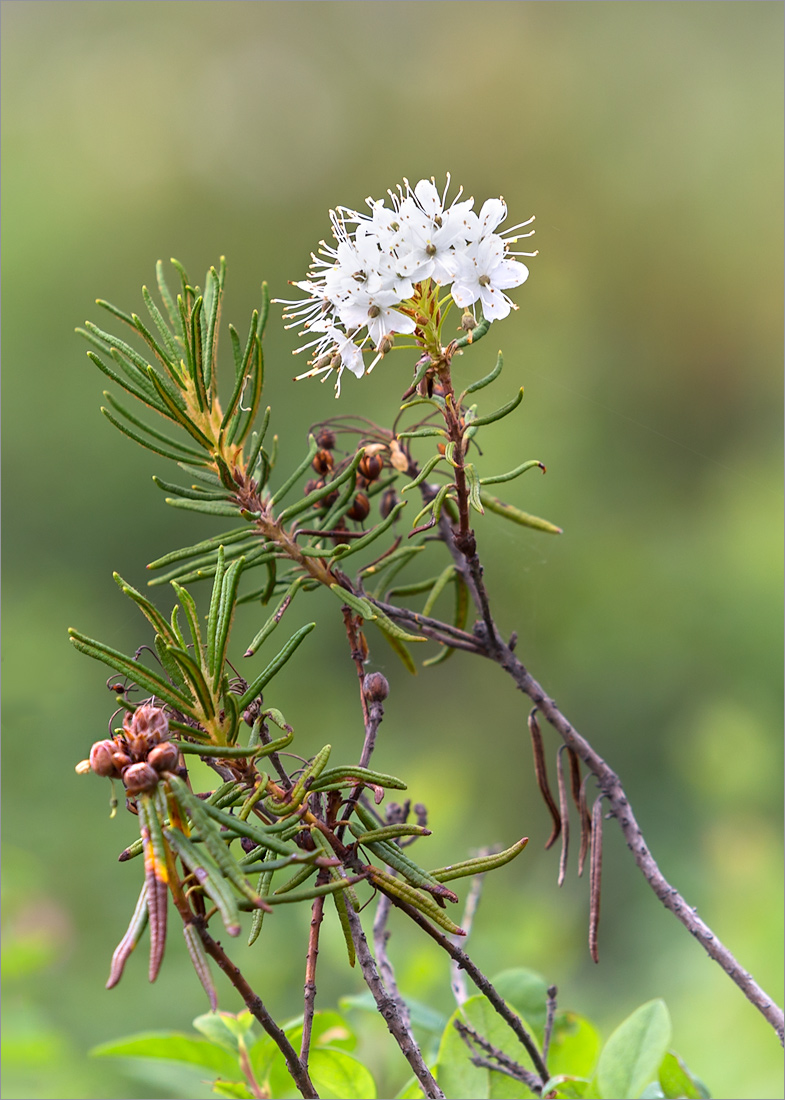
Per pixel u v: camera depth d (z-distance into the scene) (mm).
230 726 624
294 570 683
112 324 3008
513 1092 673
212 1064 693
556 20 3521
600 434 2582
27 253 2963
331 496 688
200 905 609
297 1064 613
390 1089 736
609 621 2176
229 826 609
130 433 663
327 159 3422
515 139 3375
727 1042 947
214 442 667
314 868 624
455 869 624
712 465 2539
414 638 658
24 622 2244
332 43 3611
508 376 1803
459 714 2125
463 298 649
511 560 1641
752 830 1443
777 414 2871
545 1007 708
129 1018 1158
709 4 3367
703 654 2119
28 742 1762
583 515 2400
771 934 1063
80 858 1443
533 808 1976
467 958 632
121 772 608
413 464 693
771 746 1595
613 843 1648
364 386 2533
